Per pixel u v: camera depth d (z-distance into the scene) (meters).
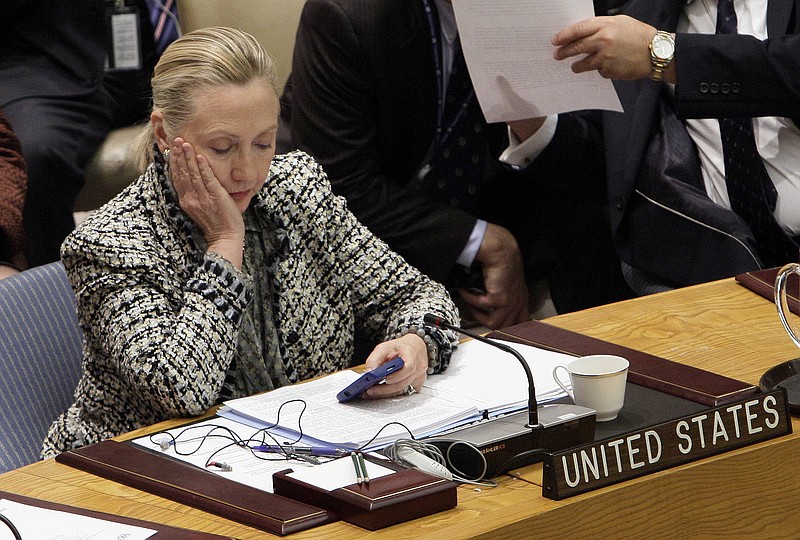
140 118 13.83
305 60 9.85
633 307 7.25
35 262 12.64
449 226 9.87
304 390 5.96
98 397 6.39
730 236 9.08
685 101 8.79
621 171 9.52
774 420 5.07
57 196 12.73
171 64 6.20
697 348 6.41
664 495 4.71
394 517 4.34
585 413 5.04
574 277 10.33
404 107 9.78
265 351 6.70
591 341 6.55
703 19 9.49
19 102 13.05
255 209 6.72
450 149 9.98
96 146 13.21
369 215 9.88
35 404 6.72
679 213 9.29
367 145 9.87
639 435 4.68
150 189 6.43
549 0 8.13
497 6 8.13
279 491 4.65
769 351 6.31
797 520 5.13
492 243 9.89
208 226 6.29
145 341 5.94
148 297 6.16
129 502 4.73
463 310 10.29
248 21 12.64
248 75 6.16
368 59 9.56
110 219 6.35
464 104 9.85
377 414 5.50
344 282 6.98
